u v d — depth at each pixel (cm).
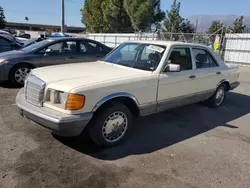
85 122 302
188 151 350
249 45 1574
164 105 410
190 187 267
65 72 358
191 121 478
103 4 3022
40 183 255
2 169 274
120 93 334
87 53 747
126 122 361
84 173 279
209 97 549
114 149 342
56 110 302
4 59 629
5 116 432
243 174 299
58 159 304
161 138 389
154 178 279
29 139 351
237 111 564
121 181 269
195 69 468
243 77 1109
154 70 387
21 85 660
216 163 321
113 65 423
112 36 2392
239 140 401
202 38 1814
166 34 1938
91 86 306
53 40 708
